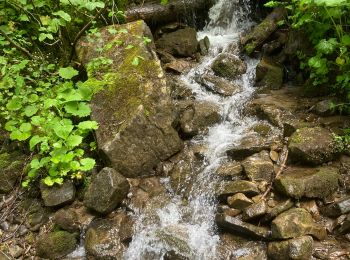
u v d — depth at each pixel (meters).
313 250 3.04
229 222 3.31
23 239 3.64
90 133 4.25
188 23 6.19
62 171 3.78
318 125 3.92
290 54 4.77
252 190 3.44
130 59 4.44
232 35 5.98
